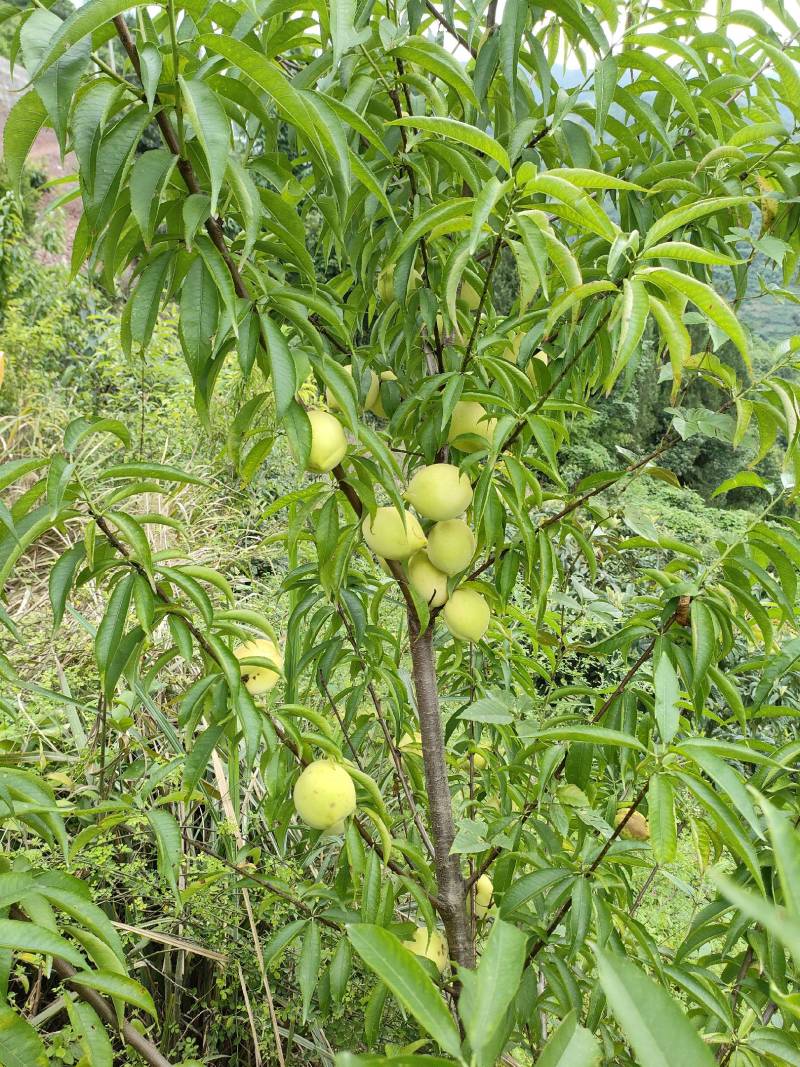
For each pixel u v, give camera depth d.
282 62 1.35
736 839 0.82
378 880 1.20
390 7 1.27
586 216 0.92
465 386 1.23
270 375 1.16
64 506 0.90
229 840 1.71
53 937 0.62
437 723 1.43
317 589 1.45
